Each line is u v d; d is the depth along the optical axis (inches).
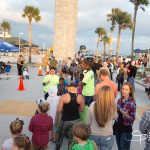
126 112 261.6
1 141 354.6
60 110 290.7
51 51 1800.0
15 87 864.3
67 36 1446.9
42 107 279.6
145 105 642.2
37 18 2869.1
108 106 217.3
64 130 292.4
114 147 336.2
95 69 612.7
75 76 583.8
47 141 282.8
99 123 218.7
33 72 1461.6
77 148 187.2
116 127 267.4
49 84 436.5
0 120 458.0
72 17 1460.4
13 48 1278.3
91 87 409.4
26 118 476.4
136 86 1048.8
